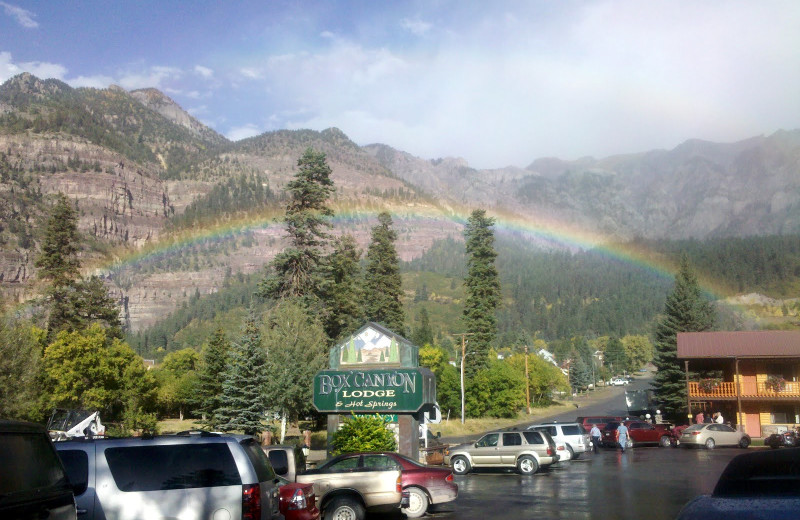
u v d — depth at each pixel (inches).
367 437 962.1
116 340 2260.1
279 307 1790.1
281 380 1470.2
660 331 2608.3
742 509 155.8
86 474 349.1
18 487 229.9
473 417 3004.4
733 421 2011.6
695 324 2561.5
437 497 677.3
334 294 2317.9
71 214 2642.7
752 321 5871.1
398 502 633.0
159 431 2128.4
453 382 3004.4
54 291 2513.5
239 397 1443.2
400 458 689.6
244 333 1547.7
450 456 1126.4
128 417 2032.5
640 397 2832.2
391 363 1077.1
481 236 3191.4
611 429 1695.4
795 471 176.9
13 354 1332.4
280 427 1818.4
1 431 232.4
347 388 1060.5
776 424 1956.2
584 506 705.6
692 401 2012.8
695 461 1238.9
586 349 6702.8
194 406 3184.1
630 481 932.0
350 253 2778.1
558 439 1354.6
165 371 3538.4
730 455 1375.5
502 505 736.3
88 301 2625.5
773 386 1937.7
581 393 5620.1
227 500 350.0
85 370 1956.2
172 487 349.7
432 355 3083.2
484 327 3093.0
